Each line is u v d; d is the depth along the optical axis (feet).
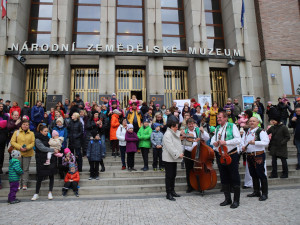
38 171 18.15
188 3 46.62
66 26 41.29
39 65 43.19
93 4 47.70
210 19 50.03
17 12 40.16
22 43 42.11
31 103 42.50
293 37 46.96
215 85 47.65
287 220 12.38
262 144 16.38
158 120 25.57
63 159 19.57
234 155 15.51
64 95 39.88
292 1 48.24
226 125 16.34
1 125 21.22
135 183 20.89
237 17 45.39
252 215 13.38
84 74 44.52
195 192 19.36
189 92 45.96
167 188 17.34
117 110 28.25
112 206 15.78
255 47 46.62
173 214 13.89
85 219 13.23
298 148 23.94
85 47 45.44
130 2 48.62
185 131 20.35
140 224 12.37
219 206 15.34
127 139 22.89
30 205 16.28
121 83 44.96
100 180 20.65
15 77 39.22
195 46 43.29
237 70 44.16
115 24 45.39
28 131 20.04
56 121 22.25
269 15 46.75
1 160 21.48
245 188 20.40
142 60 44.93
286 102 35.76
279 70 45.09
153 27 43.32
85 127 27.17
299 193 17.81
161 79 41.81
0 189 19.67
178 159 17.44
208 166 17.34
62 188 19.03
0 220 13.16
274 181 21.30
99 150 21.25
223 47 49.08
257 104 35.83
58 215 13.97
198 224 12.21
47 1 46.52
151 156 28.32
